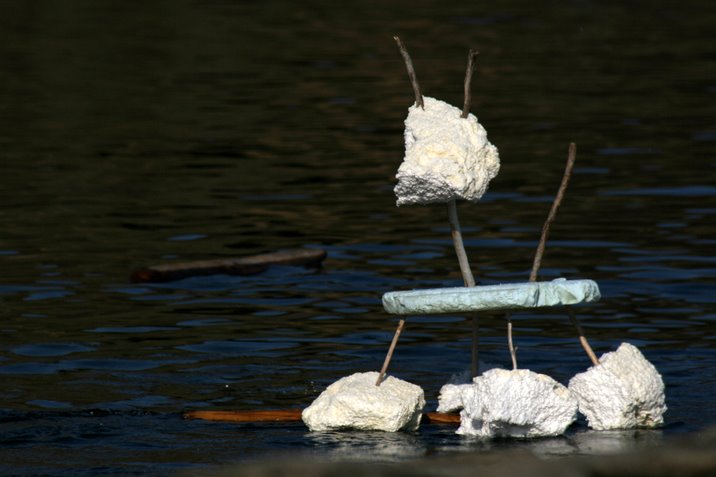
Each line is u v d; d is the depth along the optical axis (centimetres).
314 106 5344
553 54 6950
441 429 1731
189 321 2394
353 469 1248
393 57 6788
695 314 2420
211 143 4531
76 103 5441
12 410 1812
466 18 8506
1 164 4119
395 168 4062
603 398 1702
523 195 3634
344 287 2678
